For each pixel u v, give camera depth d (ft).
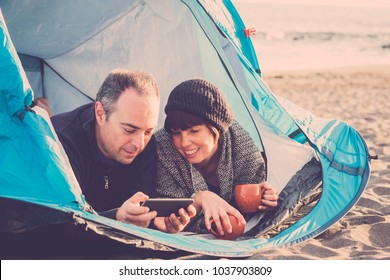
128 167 11.09
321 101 30.78
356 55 48.44
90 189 10.94
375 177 15.55
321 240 11.48
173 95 10.99
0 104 9.43
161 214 10.50
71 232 9.52
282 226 11.49
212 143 11.21
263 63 44.52
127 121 10.34
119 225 9.68
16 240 9.62
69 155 10.60
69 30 13.82
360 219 12.31
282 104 13.75
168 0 13.35
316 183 12.32
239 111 13.23
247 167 11.80
